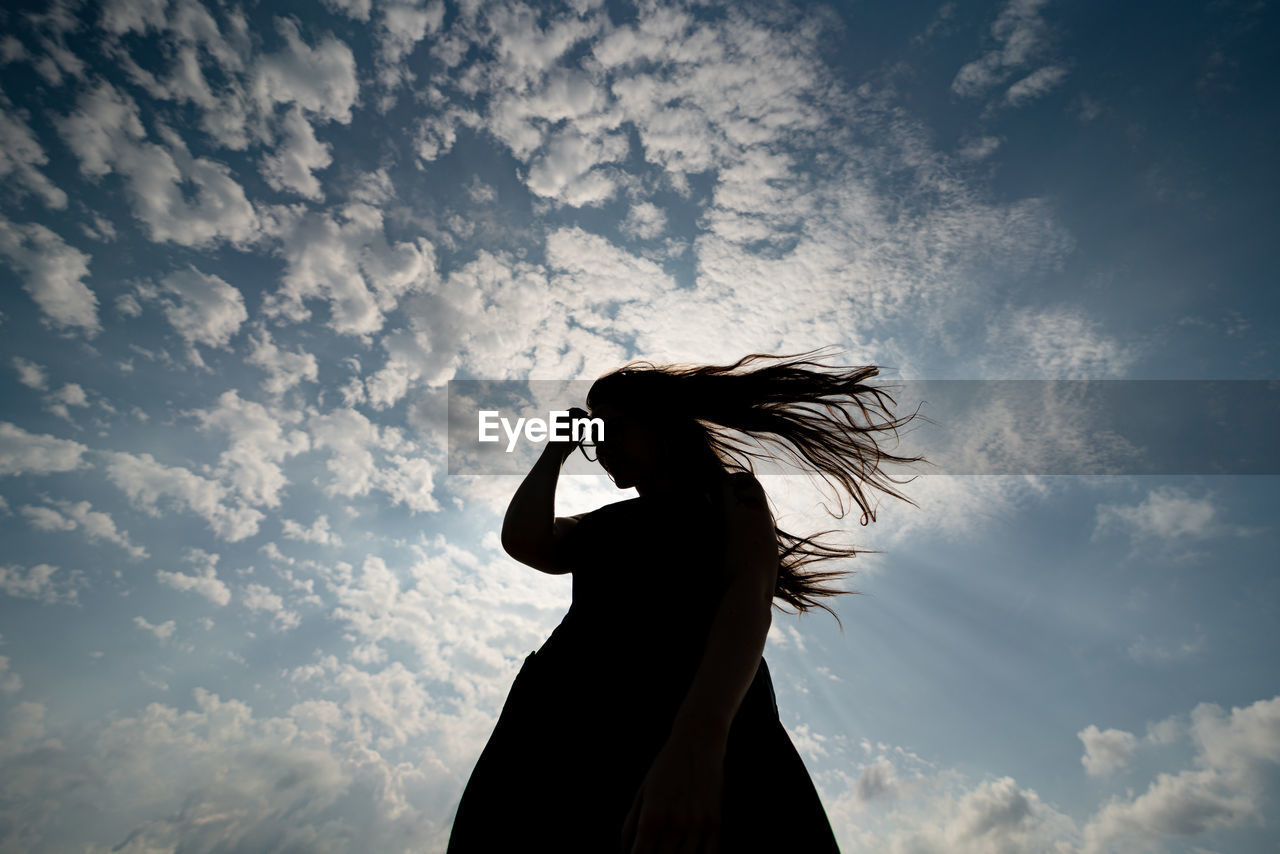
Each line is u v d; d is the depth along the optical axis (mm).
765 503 957
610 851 841
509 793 957
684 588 1008
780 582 1563
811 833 879
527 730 1006
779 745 949
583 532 1247
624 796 872
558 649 1080
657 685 942
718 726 624
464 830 967
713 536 1030
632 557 1087
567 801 907
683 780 571
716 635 731
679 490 1309
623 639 1004
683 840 541
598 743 932
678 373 1493
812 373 1558
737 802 853
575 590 1174
